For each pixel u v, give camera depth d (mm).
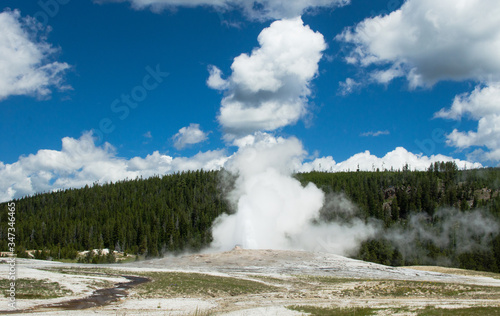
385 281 56969
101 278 49375
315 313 33500
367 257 131750
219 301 41094
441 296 44781
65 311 31109
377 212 169500
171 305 37094
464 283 58094
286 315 32812
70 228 145375
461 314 30094
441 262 127438
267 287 51406
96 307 34188
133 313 32250
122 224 147250
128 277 52625
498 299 42531
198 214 166875
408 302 40125
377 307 36344
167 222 152250
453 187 188250
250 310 35156
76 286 42094
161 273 58281
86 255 119812
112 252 120000
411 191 192625
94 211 174375
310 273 66812
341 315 32344
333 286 52938
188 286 47688
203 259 79500
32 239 139750
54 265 69188
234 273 63438
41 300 34812
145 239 135875
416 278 64250
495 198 174375
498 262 114625
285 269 70250
